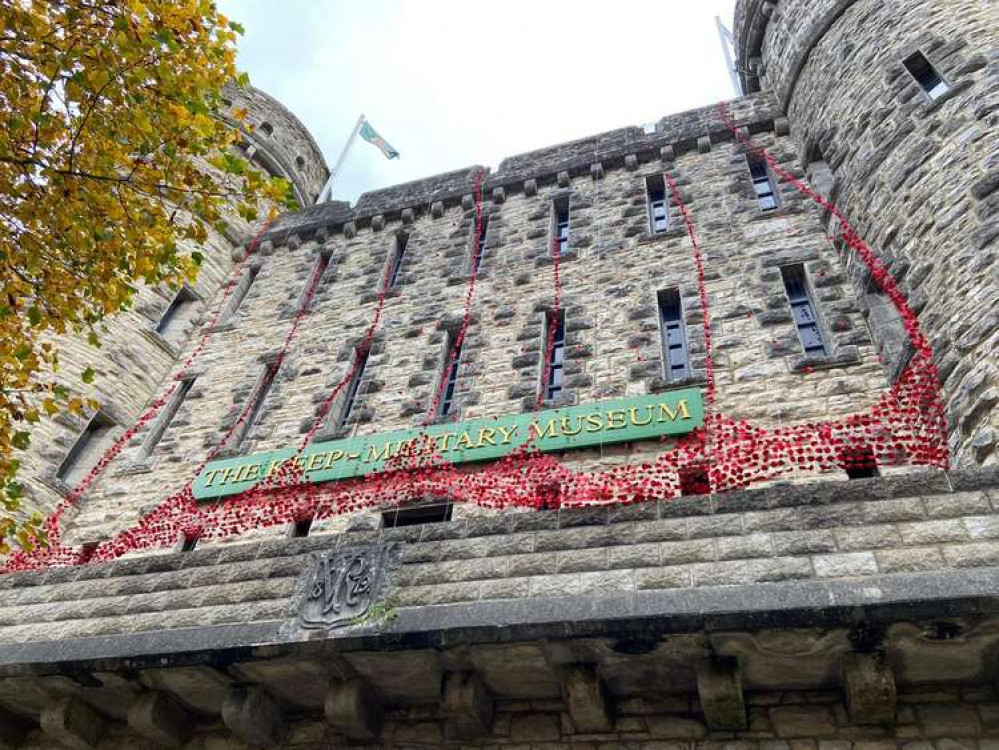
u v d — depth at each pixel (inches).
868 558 281.4
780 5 729.6
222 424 646.5
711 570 297.4
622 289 601.0
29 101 370.6
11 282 393.4
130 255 409.1
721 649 288.5
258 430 616.7
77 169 382.6
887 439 410.9
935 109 502.0
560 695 329.1
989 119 457.4
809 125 643.5
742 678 304.5
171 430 662.5
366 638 311.4
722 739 307.1
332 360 666.2
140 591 389.4
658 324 558.9
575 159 760.3
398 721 351.3
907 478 301.1
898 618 257.8
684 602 281.3
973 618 255.4
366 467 534.0
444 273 710.5
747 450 439.8
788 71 690.8
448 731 339.9
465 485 490.9
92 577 411.2
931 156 483.8
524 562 326.0
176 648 337.1
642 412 489.4
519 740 330.0
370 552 351.3
